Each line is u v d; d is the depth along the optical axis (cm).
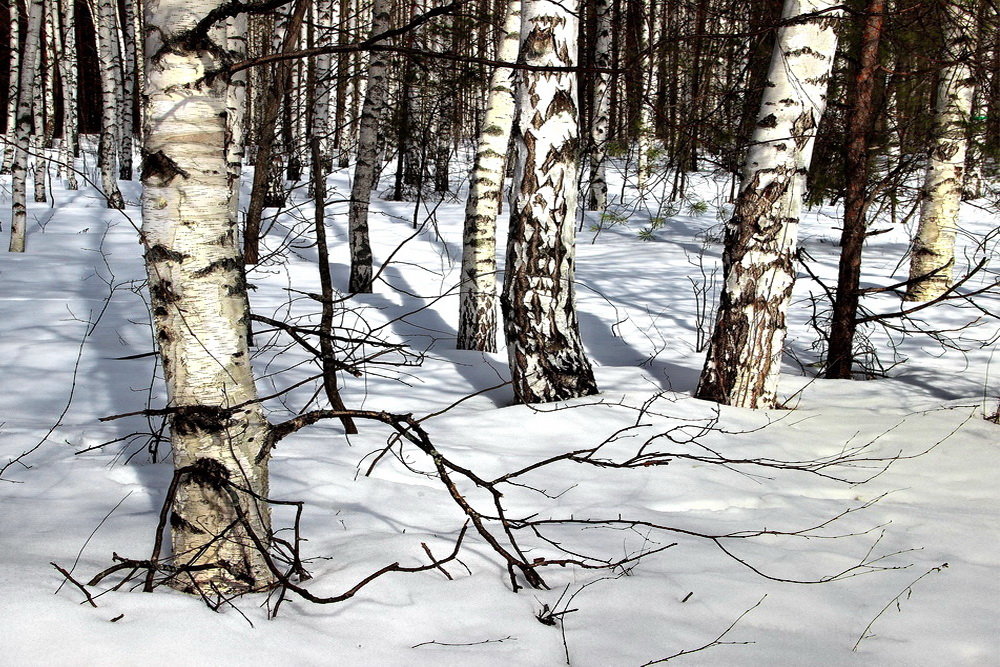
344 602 254
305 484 374
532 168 539
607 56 1359
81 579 251
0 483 358
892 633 258
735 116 682
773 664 238
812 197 774
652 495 380
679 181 1641
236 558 254
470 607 261
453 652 233
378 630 241
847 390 596
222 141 254
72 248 1188
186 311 247
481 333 771
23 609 214
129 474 377
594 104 1373
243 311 260
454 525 337
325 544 306
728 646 247
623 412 510
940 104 898
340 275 1112
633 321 888
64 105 2008
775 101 514
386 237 1362
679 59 654
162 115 242
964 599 281
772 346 533
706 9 631
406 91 1340
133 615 225
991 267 1117
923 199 945
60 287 948
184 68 242
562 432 475
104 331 753
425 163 1614
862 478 409
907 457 437
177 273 246
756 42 618
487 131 761
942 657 245
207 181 248
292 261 1177
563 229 545
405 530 328
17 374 600
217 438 251
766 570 303
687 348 783
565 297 552
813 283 1057
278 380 617
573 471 409
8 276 988
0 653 198
